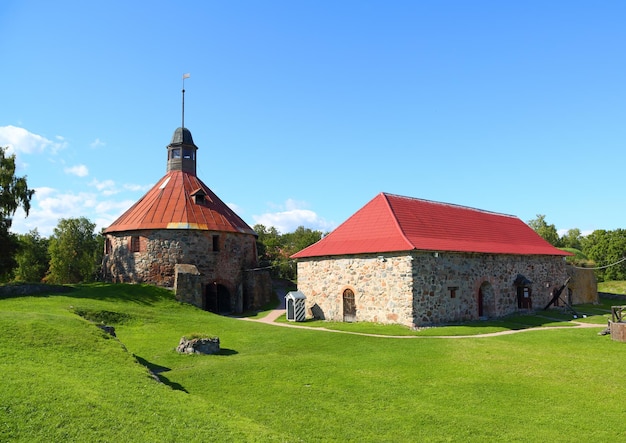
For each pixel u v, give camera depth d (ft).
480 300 96.22
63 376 32.94
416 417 35.40
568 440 31.37
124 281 115.44
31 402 27.32
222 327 78.02
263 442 26.30
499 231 111.75
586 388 42.83
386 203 94.63
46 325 46.44
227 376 46.11
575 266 135.13
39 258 203.92
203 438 25.81
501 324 85.71
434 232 92.53
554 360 53.36
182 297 102.37
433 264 83.56
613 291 176.24
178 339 66.69
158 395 32.04
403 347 60.44
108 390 31.37
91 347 42.50
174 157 133.59
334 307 91.35
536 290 109.60
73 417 26.35
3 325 44.14
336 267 91.81
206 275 116.67
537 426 33.81
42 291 89.76
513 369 49.21
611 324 67.97
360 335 70.33
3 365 33.58
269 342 66.18
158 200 121.49
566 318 98.27
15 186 103.96
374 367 49.90
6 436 23.76
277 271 193.98
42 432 24.50
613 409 37.35
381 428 33.24
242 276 125.80
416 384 43.80
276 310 118.93
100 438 24.58
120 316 76.54
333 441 30.94
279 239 225.97
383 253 83.41
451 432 32.60
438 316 82.99
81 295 91.91
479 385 43.50
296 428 32.99
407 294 78.95
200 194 123.54
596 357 55.31
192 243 115.96
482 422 34.47
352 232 94.53
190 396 33.65
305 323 89.76
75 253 194.29
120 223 120.88
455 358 53.98
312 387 42.70
